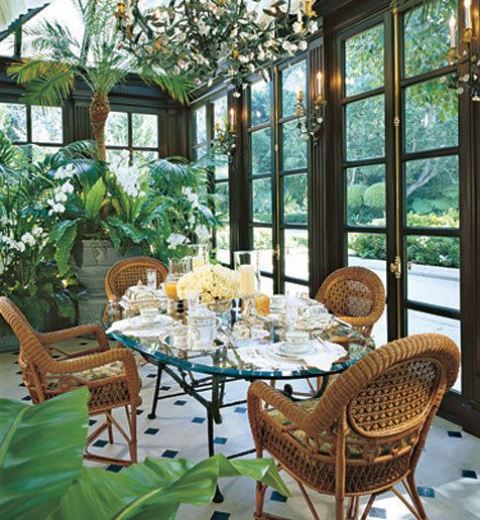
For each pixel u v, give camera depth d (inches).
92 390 96.0
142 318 106.3
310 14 98.3
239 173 218.1
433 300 129.3
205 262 135.5
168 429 123.8
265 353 85.4
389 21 136.2
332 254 162.1
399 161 136.3
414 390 67.9
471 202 114.3
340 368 79.0
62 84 215.9
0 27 171.5
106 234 206.8
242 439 117.8
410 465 73.8
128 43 104.5
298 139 178.2
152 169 216.2
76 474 24.8
